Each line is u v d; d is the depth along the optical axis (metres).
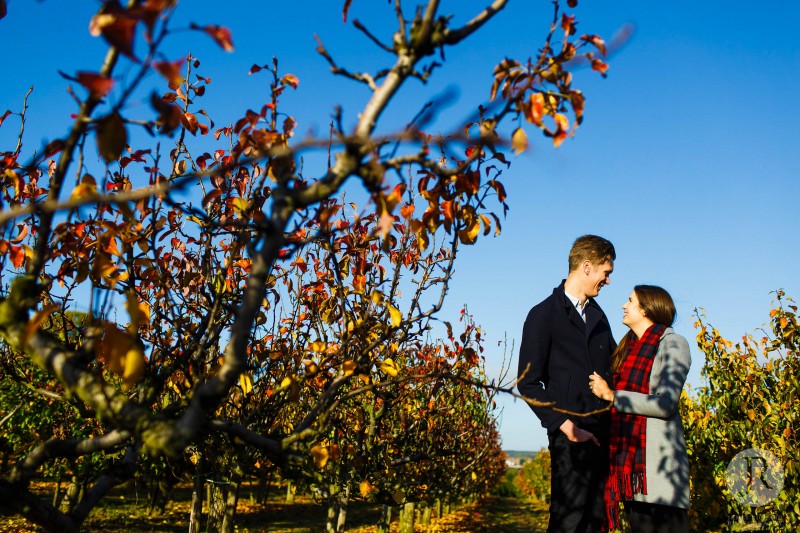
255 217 2.31
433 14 1.42
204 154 3.06
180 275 3.43
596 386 3.32
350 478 4.04
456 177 2.02
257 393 3.64
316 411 2.26
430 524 16.55
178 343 2.75
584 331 3.50
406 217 2.25
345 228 1.80
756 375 8.52
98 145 1.26
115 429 1.71
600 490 3.41
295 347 3.82
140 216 2.61
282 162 1.57
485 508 27.17
